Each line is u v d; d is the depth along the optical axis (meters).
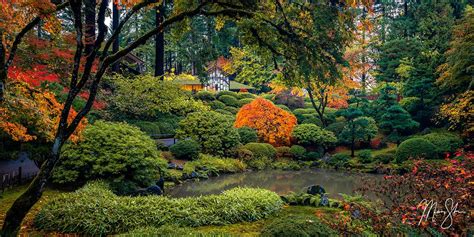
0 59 4.97
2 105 5.30
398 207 3.93
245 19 5.30
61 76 7.05
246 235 6.04
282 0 5.81
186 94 18.78
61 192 8.31
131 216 6.37
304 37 5.40
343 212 6.13
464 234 3.26
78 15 4.62
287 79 6.18
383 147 18.92
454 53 13.59
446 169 3.86
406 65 20.39
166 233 5.48
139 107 15.47
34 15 5.39
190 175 12.76
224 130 16.55
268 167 16.39
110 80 14.95
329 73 5.44
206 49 5.80
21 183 8.79
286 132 19.02
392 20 27.02
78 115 4.74
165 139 16.05
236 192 8.23
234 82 39.16
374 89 22.66
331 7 5.16
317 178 13.70
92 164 8.78
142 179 9.34
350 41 5.57
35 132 8.02
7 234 4.15
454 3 22.19
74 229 5.91
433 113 17.92
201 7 5.48
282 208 7.88
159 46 17.84
